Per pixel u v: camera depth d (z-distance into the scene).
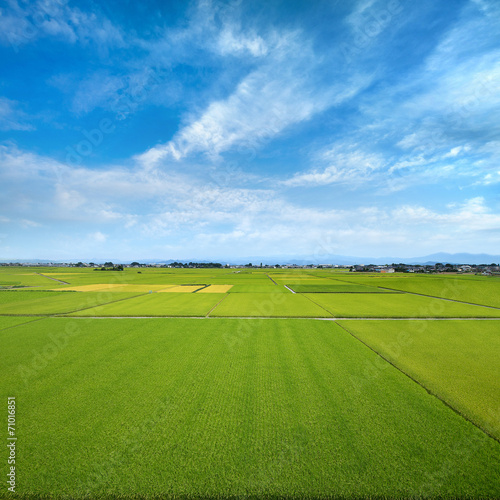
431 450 6.87
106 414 8.52
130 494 5.68
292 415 8.43
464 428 7.77
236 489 5.76
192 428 7.79
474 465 6.38
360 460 6.54
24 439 7.33
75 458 6.64
